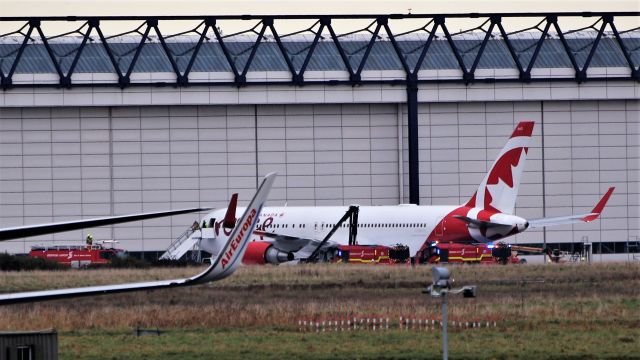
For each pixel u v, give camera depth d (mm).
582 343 136000
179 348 132750
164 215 80875
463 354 128125
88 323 155375
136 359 126125
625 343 136125
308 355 127688
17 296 86188
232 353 129500
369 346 133875
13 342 105062
